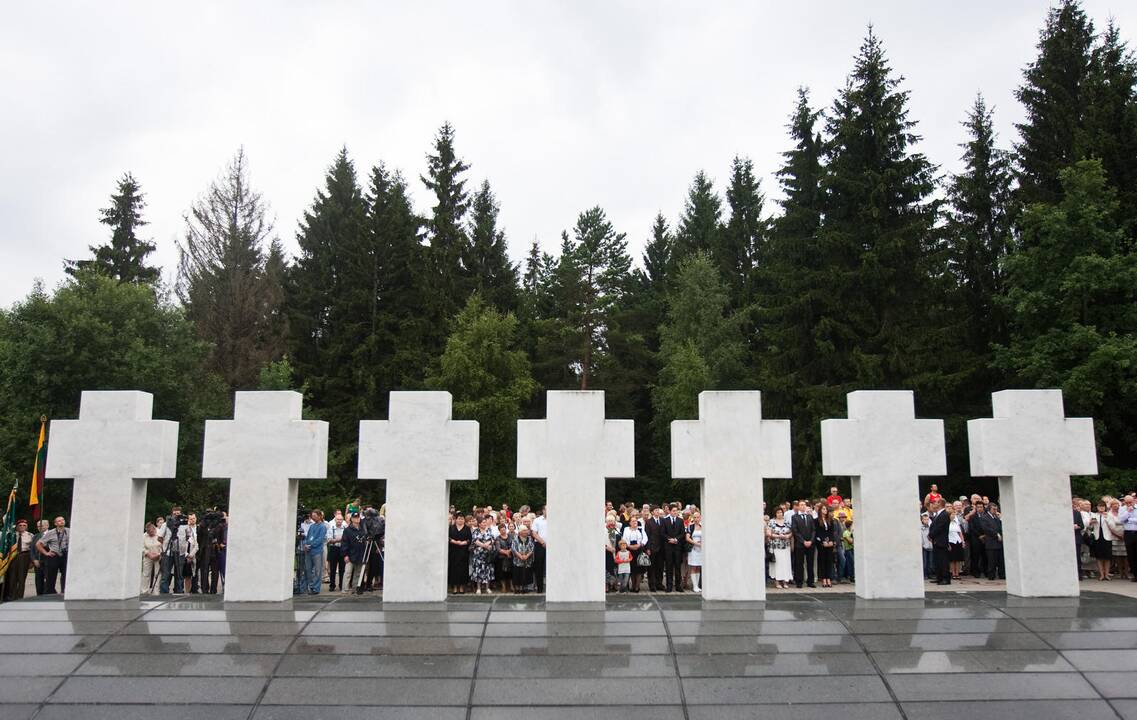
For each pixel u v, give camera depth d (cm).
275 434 1214
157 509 3431
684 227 6662
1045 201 3488
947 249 3659
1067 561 1218
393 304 4912
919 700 867
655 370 5497
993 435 1248
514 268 6334
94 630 1027
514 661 939
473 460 1200
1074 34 3831
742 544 1194
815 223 4128
